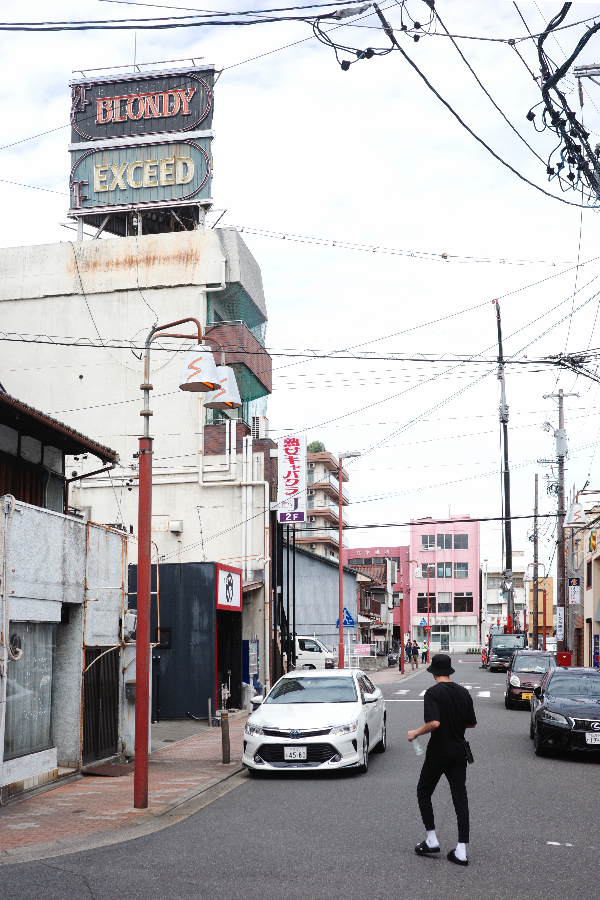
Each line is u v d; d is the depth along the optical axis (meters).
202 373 11.49
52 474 16.14
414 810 10.60
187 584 23.27
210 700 22.38
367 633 66.19
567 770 13.99
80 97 36.41
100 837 9.38
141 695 11.09
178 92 35.84
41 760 12.25
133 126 35.97
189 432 32.66
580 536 46.97
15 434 14.68
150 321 33.78
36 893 7.22
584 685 16.67
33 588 11.91
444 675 8.59
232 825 9.90
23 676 12.02
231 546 30.86
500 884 7.42
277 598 31.22
